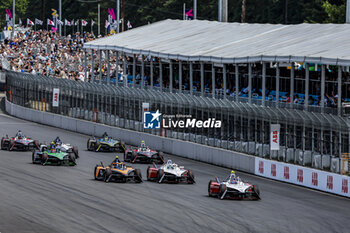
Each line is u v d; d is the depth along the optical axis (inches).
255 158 2551.7
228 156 2709.2
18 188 2046.0
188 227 1587.1
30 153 2923.2
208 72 3892.7
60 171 2428.6
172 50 3868.1
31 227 1540.4
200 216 1721.2
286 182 2378.2
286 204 1945.1
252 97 3462.1
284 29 3865.7
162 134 3176.7
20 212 1701.5
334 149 2198.6
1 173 2337.6
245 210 1830.7
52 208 1758.1
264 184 2315.5
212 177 2437.3
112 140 3132.4
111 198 1925.4
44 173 2367.1
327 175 2190.0
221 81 3791.8
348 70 2945.4
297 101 3102.9
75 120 3895.2
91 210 1743.4
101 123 3690.9
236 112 2691.9
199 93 3614.7
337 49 2849.4
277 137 2439.7
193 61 3629.4
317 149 2274.9
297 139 2367.1
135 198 1941.4
